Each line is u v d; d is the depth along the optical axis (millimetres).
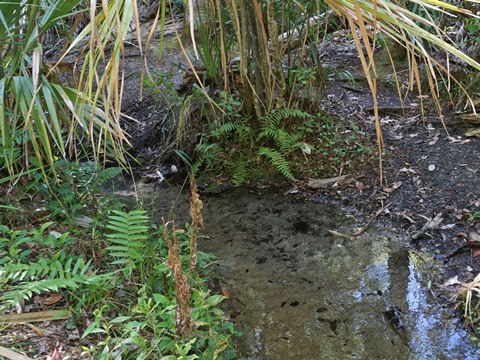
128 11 1326
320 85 3680
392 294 2451
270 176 3455
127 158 3760
